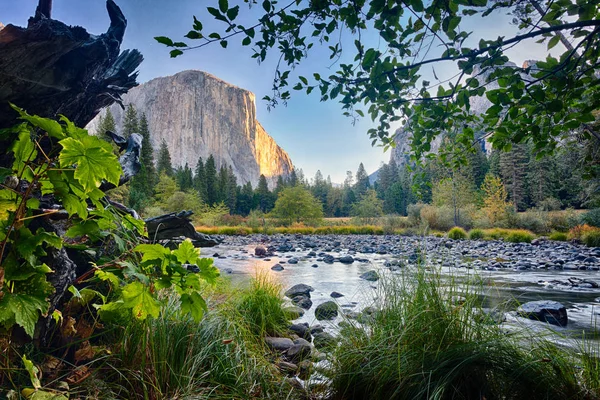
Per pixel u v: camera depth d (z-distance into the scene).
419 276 2.32
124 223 1.64
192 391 1.68
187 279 1.31
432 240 16.97
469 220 25.25
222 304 2.74
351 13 1.32
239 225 32.84
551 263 9.39
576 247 13.91
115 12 2.79
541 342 1.98
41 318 1.60
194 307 1.37
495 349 1.80
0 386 1.28
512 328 2.40
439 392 1.61
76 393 1.45
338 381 2.00
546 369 1.74
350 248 15.48
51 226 2.09
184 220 3.43
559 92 1.41
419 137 1.97
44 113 2.40
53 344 1.75
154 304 1.33
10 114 2.23
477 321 2.04
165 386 1.68
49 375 1.54
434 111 1.65
